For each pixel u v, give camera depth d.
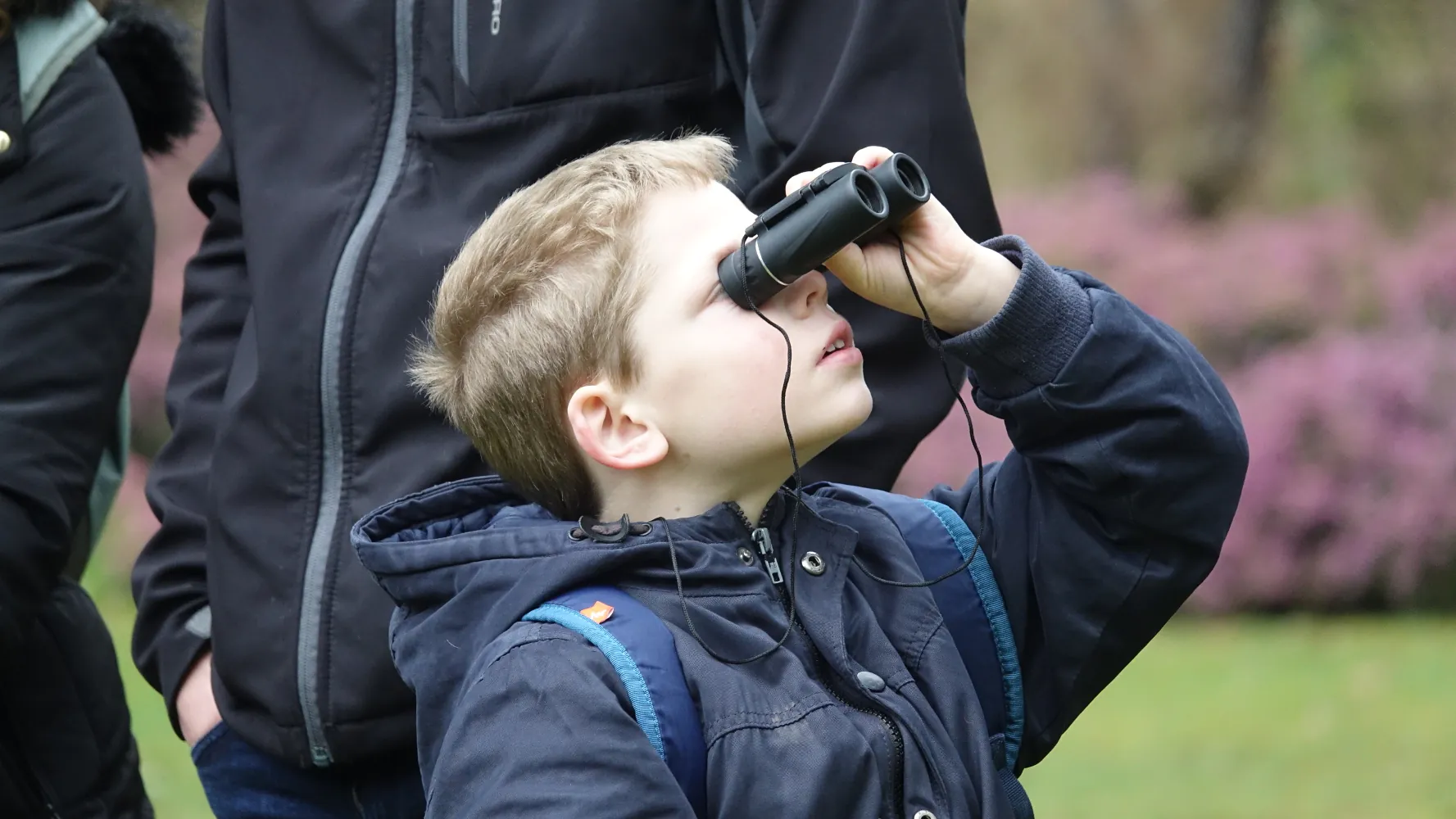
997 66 26.25
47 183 4.27
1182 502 3.10
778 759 2.84
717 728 2.86
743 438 3.11
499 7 3.93
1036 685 3.32
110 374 4.36
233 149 4.46
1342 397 18.47
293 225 4.03
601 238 3.21
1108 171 24.67
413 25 4.01
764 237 3.02
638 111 3.92
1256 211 22.58
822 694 2.94
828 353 3.16
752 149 3.95
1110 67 25.03
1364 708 12.82
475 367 3.34
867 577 3.25
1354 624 17.80
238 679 3.96
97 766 4.53
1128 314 3.09
